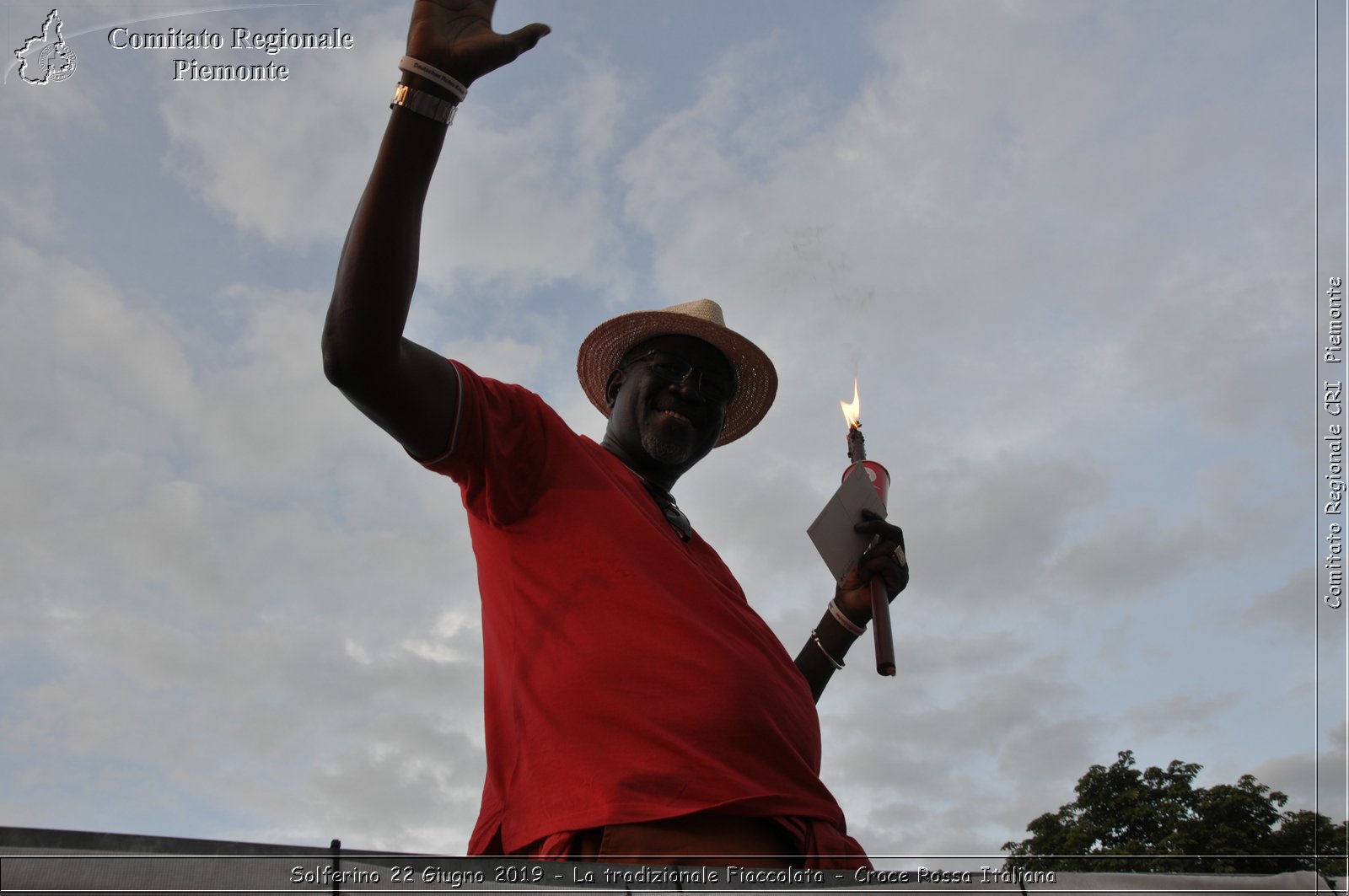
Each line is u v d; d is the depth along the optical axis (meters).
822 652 5.16
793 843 3.47
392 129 3.23
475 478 3.84
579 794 3.36
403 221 3.24
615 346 5.25
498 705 3.89
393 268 3.23
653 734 3.46
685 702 3.52
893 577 5.05
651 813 3.27
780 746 3.62
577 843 3.31
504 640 3.85
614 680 3.55
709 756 3.45
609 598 3.72
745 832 3.38
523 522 3.93
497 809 3.66
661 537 3.96
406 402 3.46
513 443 3.87
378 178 3.23
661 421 4.69
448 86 3.24
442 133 3.28
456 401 3.66
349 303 3.22
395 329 3.28
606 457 4.38
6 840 2.25
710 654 3.63
